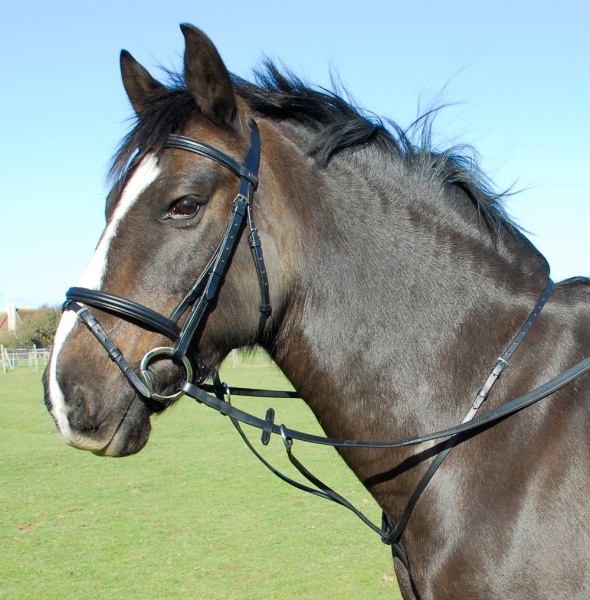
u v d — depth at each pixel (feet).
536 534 6.28
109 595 15.34
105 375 6.54
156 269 6.63
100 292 6.54
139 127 7.10
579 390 6.72
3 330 174.50
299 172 7.47
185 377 6.95
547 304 7.30
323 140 7.55
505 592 6.30
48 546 18.78
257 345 8.09
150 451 33.14
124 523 20.86
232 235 6.84
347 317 7.28
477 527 6.48
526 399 6.63
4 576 16.58
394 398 7.14
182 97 7.27
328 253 7.33
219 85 6.91
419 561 6.91
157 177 6.73
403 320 7.23
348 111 8.00
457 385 7.06
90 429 6.48
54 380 6.47
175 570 16.84
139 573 16.67
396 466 7.10
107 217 7.25
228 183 6.92
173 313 6.66
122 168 7.14
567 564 6.17
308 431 38.09
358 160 7.72
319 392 7.45
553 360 6.97
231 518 21.27
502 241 7.66
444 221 7.60
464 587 6.48
